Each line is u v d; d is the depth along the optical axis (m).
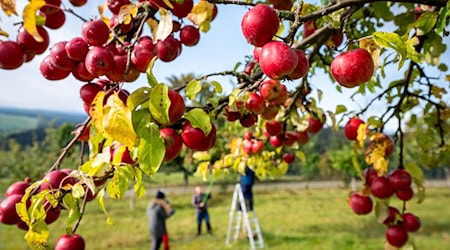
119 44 1.51
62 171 1.43
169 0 1.49
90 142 1.50
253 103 1.69
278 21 1.22
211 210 17.28
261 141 3.13
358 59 1.23
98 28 1.34
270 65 1.16
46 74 1.41
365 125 2.51
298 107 2.83
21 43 1.40
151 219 9.27
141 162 1.19
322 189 25.05
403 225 2.31
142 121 1.20
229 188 24.84
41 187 1.41
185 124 1.40
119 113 1.18
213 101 1.64
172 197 22.05
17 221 1.44
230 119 1.81
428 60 2.64
